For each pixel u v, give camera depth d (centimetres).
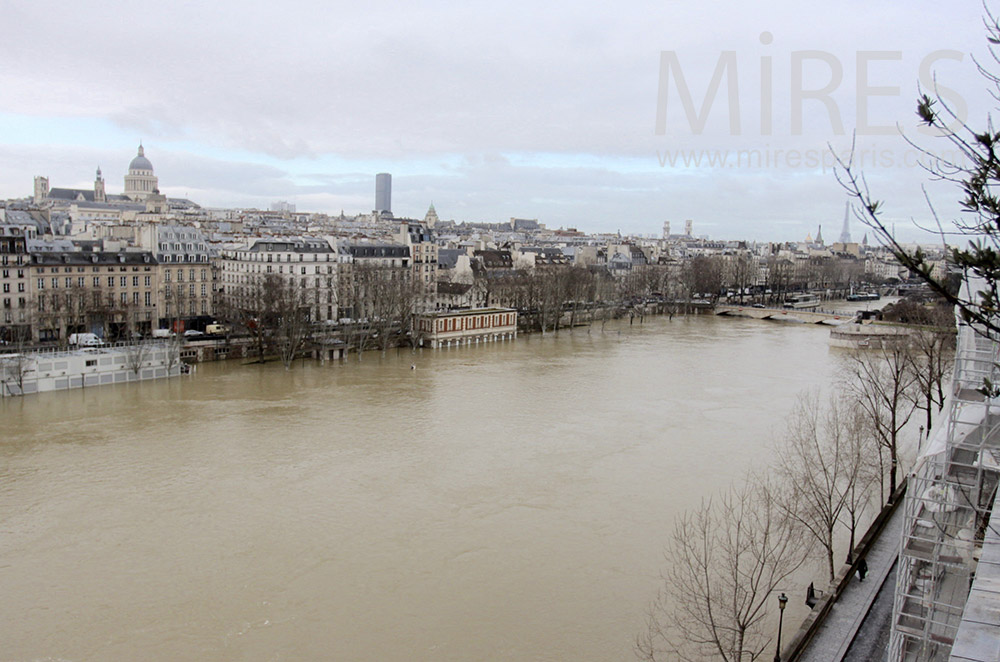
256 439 15288
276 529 11038
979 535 6128
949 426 6638
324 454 14388
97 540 10600
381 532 10975
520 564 10031
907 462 13475
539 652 8106
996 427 6134
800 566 9625
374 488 12656
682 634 8294
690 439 15550
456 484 12875
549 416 17450
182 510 11656
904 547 6550
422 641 8331
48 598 9112
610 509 11800
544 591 9362
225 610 8906
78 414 17038
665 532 10938
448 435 15762
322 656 8044
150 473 13212
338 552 10356
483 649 8181
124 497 12125
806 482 9744
